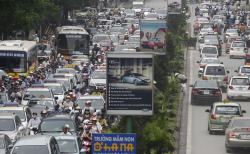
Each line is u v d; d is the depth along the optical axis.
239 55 127.88
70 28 120.19
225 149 56.28
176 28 139.88
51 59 106.88
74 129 54.09
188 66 114.50
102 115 61.00
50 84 77.50
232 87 83.12
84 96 68.81
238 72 98.94
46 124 54.16
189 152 55.47
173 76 88.12
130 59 43.28
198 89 78.94
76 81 86.94
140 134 46.84
